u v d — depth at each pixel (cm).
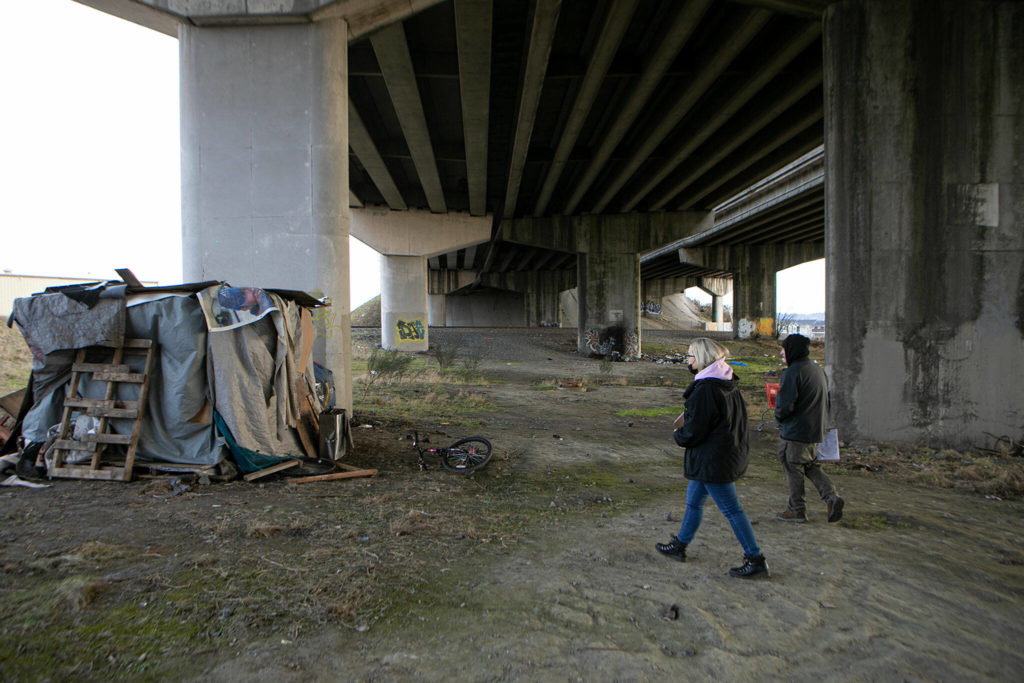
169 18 853
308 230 849
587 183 2273
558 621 311
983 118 847
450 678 253
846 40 880
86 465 552
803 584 365
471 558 402
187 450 579
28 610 294
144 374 565
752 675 263
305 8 834
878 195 865
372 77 1451
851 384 877
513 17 1201
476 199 2586
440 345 3306
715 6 1132
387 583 349
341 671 254
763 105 1499
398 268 3031
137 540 400
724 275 6444
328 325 854
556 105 1655
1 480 541
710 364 371
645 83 1358
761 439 960
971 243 847
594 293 2988
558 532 469
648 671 264
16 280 3225
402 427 966
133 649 263
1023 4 838
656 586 360
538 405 1389
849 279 879
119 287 562
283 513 479
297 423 655
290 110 851
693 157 2073
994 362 843
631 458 796
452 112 1748
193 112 853
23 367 1986
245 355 594
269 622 294
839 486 639
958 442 847
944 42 850
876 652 285
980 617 325
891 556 417
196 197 853
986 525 499
